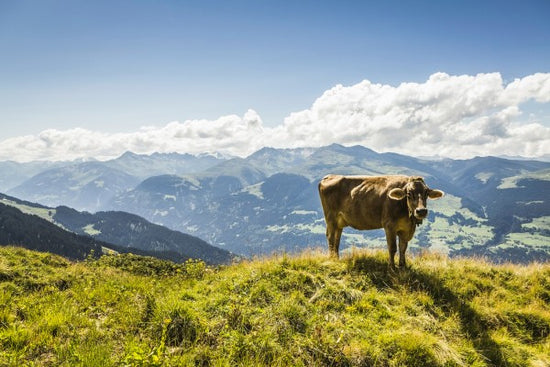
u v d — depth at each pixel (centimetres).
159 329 631
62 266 1191
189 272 1094
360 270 978
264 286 820
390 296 838
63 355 529
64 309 695
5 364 489
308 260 984
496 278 1000
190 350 571
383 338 662
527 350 721
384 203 991
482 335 753
